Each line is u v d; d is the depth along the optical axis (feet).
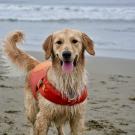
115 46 22.94
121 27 31.45
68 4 61.77
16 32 10.33
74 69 8.41
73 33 8.54
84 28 30.91
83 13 41.88
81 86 8.49
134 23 34.17
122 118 10.86
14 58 10.25
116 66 17.47
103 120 10.68
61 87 8.34
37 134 8.70
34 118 9.57
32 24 33.47
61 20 36.68
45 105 8.45
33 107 9.45
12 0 69.31
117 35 27.04
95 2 66.39
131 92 13.20
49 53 8.73
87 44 8.66
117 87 13.80
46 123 8.57
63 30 8.66
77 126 8.68
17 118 10.75
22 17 38.88
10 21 35.94
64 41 8.43
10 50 10.32
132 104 11.99
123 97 12.66
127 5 57.36
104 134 9.80
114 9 44.73
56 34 8.66
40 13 41.98
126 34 27.45
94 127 10.19
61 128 9.60
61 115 8.54
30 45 22.97
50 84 8.43
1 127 10.12
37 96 8.99
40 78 8.93
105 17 38.81
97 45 23.25
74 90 8.39
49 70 8.66
